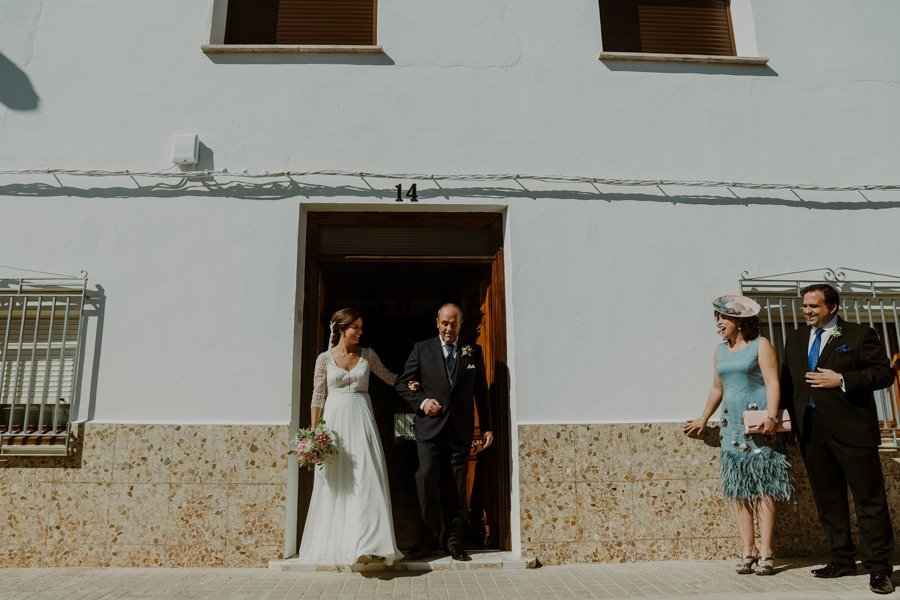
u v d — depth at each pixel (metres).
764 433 4.57
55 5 5.77
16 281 5.33
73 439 5.09
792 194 5.83
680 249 5.65
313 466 5.10
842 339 4.59
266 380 5.23
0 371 5.29
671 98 5.91
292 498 5.15
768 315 5.54
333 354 5.07
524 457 5.20
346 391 4.95
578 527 5.14
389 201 5.55
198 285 5.36
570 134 5.76
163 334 5.29
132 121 5.61
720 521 5.22
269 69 5.71
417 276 7.04
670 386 5.43
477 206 5.60
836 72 6.11
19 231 5.41
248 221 5.47
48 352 5.21
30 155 5.52
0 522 4.98
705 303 5.58
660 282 5.58
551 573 4.80
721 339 5.54
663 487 5.24
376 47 5.73
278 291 5.37
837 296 4.71
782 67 6.06
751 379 4.80
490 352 5.71
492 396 5.64
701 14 6.64
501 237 5.76
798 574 4.68
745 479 4.69
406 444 7.64
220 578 4.62
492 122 5.73
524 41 5.89
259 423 5.14
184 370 5.23
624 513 5.18
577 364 5.40
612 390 5.39
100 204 5.46
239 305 5.34
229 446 5.09
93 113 5.61
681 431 5.33
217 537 4.98
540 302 5.47
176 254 5.41
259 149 5.58
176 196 5.49
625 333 5.48
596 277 5.54
